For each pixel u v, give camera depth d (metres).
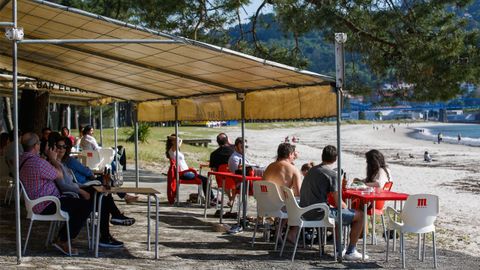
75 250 7.05
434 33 13.92
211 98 10.64
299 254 7.54
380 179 8.38
